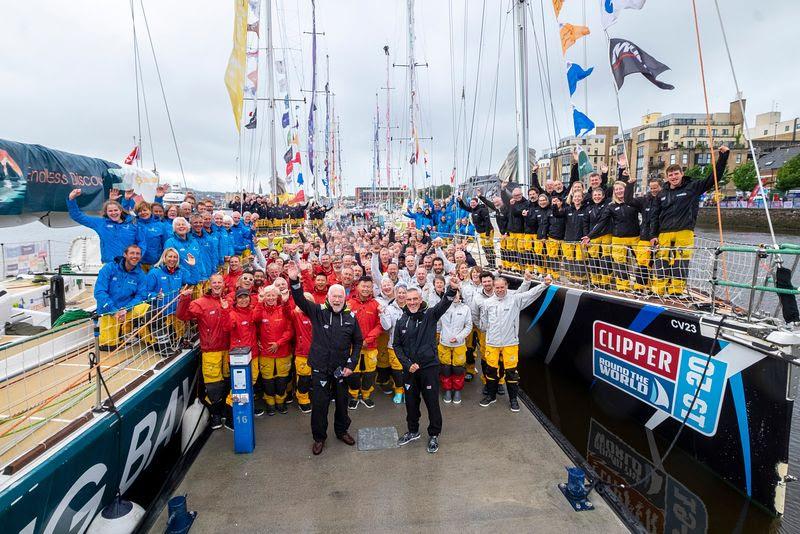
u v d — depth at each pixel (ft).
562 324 23.79
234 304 17.79
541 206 26.45
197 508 12.82
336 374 15.30
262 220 53.98
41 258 30.09
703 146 159.74
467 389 22.16
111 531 11.27
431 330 15.75
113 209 17.22
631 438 18.66
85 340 17.06
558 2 25.40
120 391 13.07
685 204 18.16
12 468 9.02
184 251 19.74
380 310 19.36
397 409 19.61
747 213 114.83
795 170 123.34
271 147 55.88
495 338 19.24
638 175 166.40
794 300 12.69
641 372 18.16
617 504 12.74
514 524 12.03
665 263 18.80
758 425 13.53
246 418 15.74
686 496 14.71
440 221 52.26
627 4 19.62
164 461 16.65
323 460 15.38
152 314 16.30
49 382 13.84
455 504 12.91
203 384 18.88
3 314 19.79
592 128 24.86
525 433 17.28
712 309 15.16
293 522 12.20
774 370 12.98
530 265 28.04
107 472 11.87
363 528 11.93
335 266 25.34
